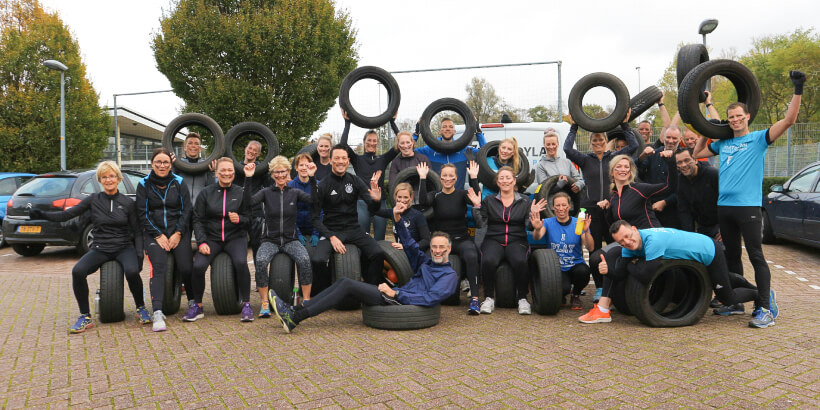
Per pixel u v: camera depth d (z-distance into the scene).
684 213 5.77
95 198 5.26
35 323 5.36
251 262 9.46
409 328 4.91
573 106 6.43
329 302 4.94
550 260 5.38
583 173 6.37
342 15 15.55
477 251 5.82
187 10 14.02
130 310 5.92
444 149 7.29
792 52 40.97
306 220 6.24
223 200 5.50
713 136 5.10
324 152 6.87
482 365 3.86
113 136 23.45
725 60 5.04
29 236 9.38
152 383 3.58
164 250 5.36
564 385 3.44
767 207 10.38
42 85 19.48
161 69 14.37
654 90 6.72
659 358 3.96
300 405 3.17
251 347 4.39
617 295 5.46
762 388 3.34
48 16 21.09
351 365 3.89
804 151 19.05
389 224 13.26
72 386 3.55
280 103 14.09
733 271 5.41
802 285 6.98
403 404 3.16
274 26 13.54
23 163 18.91
